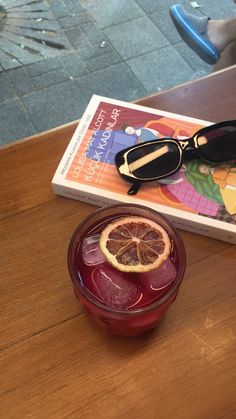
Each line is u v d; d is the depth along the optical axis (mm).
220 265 338
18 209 362
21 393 289
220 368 299
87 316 313
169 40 934
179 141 374
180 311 318
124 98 860
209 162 373
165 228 299
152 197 357
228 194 359
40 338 307
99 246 287
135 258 274
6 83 873
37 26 948
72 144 383
